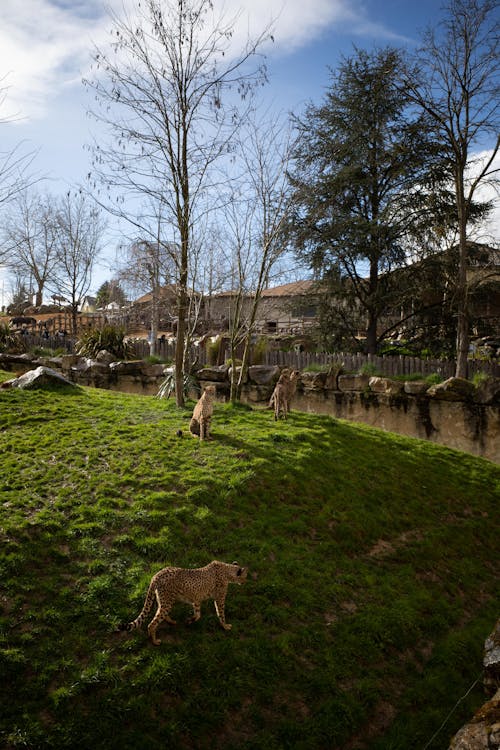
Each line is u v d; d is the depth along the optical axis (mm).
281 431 13656
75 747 5184
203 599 6852
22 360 23609
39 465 10242
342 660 7000
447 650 7711
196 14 13969
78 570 7375
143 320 49312
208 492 9789
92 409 14328
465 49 21547
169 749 5379
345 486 11539
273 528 9375
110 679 5852
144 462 10711
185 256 14891
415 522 11227
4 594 6738
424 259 28438
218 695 6055
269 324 40375
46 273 42062
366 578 8844
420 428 17438
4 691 5570
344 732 6047
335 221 29156
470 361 22078
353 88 29094
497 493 13586
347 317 31625
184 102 14281
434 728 6383
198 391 20359
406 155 28203
